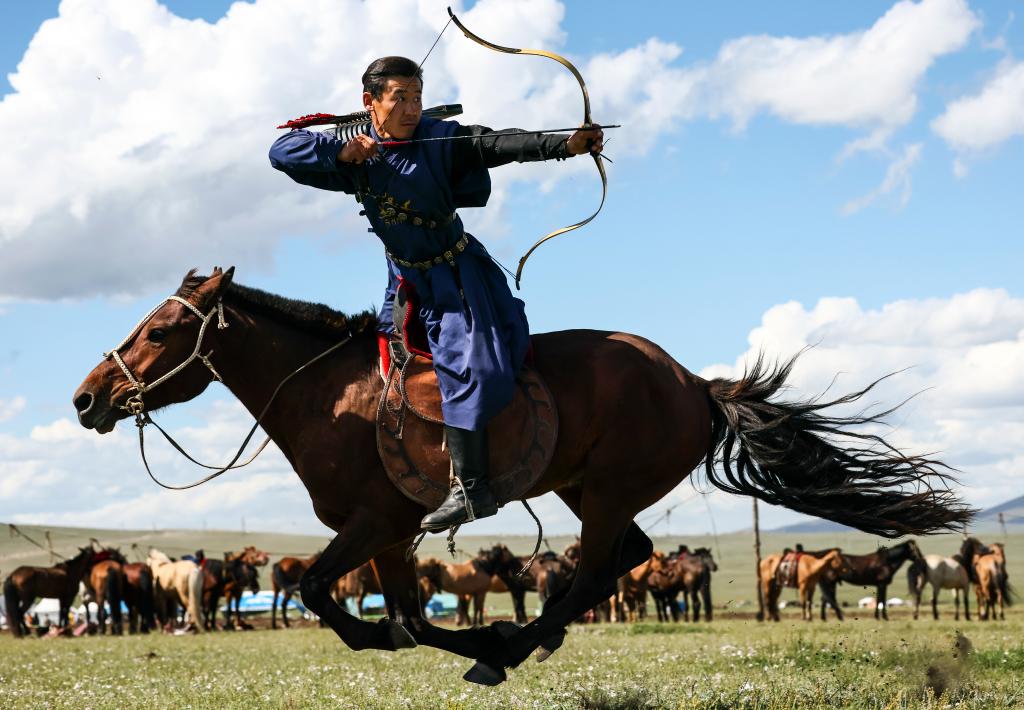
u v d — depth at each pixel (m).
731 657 10.01
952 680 7.21
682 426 6.47
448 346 5.96
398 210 6.01
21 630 29.88
